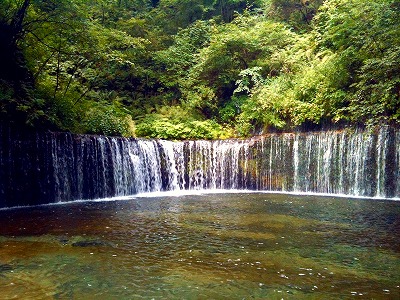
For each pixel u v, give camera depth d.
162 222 9.18
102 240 7.42
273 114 17.45
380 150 13.92
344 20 16.33
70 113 14.80
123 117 18.45
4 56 13.23
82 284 5.15
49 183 12.94
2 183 11.75
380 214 10.23
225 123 20.56
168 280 5.29
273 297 4.72
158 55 23.16
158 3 30.44
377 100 13.84
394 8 13.98
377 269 5.76
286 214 10.29
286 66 19.75
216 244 7.13
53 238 7.58
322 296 4.76
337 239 7.49
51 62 16.70
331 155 15.23
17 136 12.20
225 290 4.95
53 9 13.27
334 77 15.65
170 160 17.20
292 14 24.83
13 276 5.45
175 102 22.69
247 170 17.14
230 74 21.94
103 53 17.33
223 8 28.28
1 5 12.66
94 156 14.31
